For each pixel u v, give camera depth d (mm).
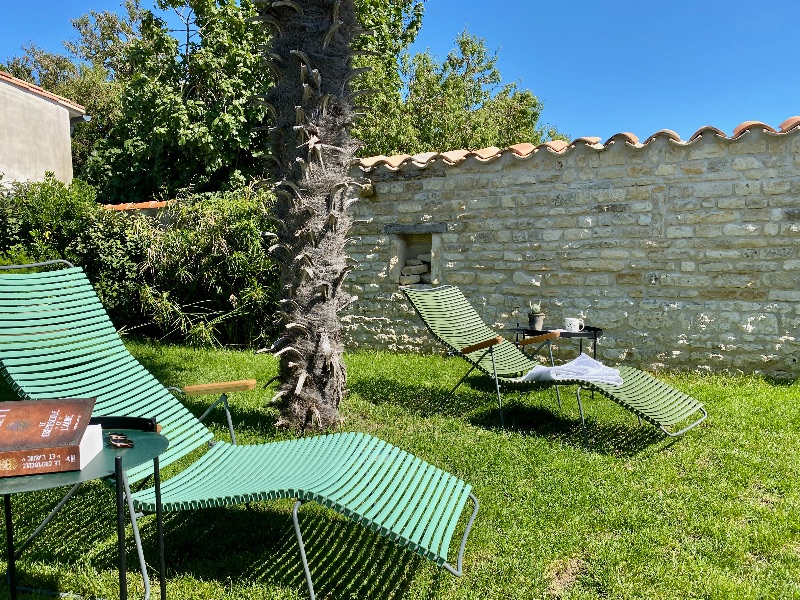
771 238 6273
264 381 6621
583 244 7180
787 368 6285
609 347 7102
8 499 2439
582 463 4188
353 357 7965
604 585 2746
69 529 3285
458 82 20875
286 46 4707
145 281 9172
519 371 5645
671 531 3227
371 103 14984
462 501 3012
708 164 6508
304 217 4789
